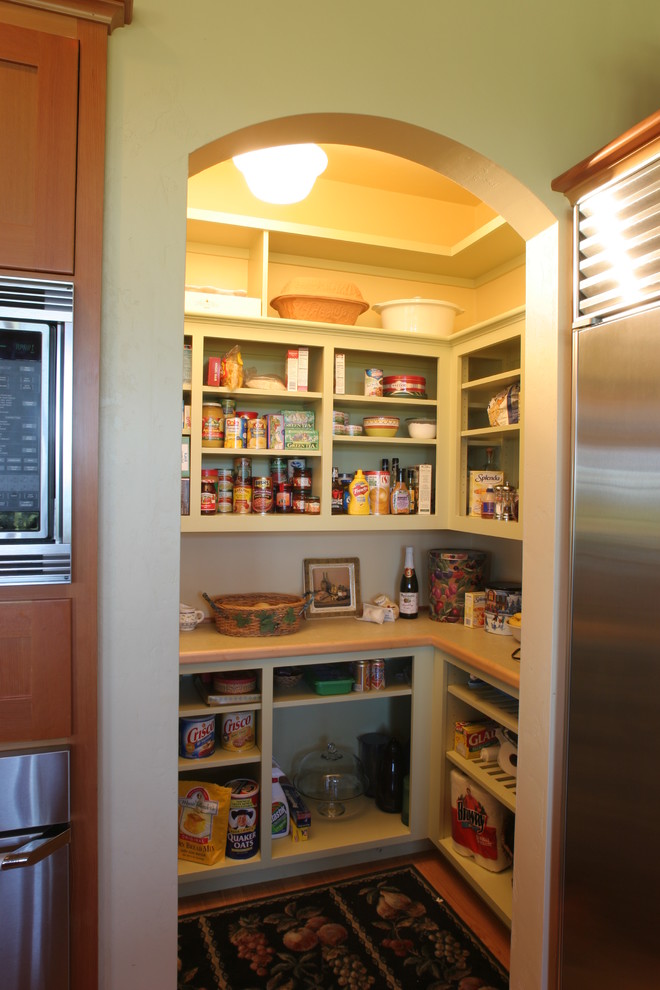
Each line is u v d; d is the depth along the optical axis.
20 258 1.12
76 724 1.17
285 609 2.39
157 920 1.24
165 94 1.22
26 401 1.11
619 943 1.34
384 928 2.08
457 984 1.84
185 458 2.39
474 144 1.44
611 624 1.37
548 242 1.56
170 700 1.24
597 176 1.41
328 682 2.39
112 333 1.19
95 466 1.16
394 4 1.38
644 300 1.29
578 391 1.46
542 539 1.57
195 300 2.36
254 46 1.28
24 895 1.12
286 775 2.77
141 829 1.23
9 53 1.10
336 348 2.56
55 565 1.13
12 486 1.11
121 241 1.19
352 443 2.79
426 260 2.75
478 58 1.45
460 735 2.38
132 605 1.21
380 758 2.73
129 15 1.17
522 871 1.62
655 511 1.26
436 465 2.73
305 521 2.50
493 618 2.48
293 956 1.95
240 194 2.61
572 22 1.54
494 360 2.59
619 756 1.34
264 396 2.52
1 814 1.12
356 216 2.77
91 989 1.19
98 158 1.16
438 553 2.73
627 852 1.32
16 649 1.12
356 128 1.41
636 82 1.61
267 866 2.23
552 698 1.53
